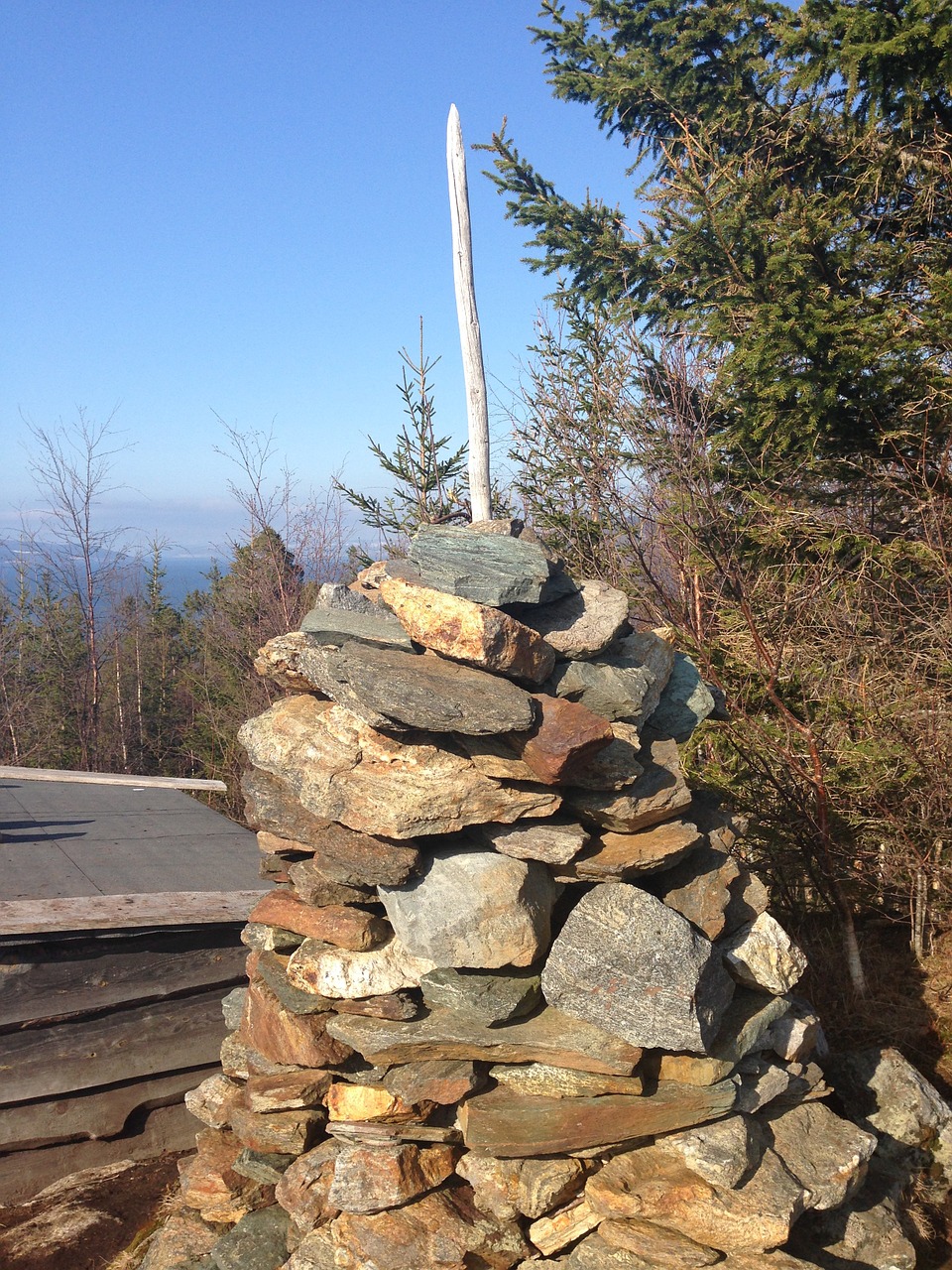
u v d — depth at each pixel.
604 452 7.86
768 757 5.39
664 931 2.93
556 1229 2.96
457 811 2.97
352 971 3.17
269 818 3.34
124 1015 4.27
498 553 3.05
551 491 8.40
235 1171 3.46
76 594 14.98
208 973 4.50
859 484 6.90
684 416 7.39
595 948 2.93
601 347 8.34
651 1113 2.96
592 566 7.81
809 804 5.26
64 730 14.91
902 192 7.51
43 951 4.07
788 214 6.63
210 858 5.48
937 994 4.90
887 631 5.60
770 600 6.05
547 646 3.04
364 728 3.17
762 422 6.74
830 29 6.76
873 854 5.12
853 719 5.36
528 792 3.00
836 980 5.04
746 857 5.57
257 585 13.00
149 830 6.14
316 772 3.13
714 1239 2.79
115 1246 3.60
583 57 9.91
